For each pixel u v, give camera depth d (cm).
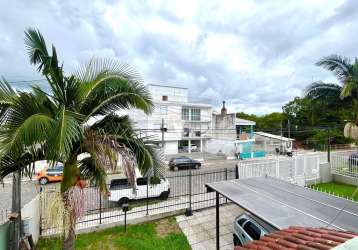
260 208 499
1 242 493
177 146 3178
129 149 503
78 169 464
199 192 1284
